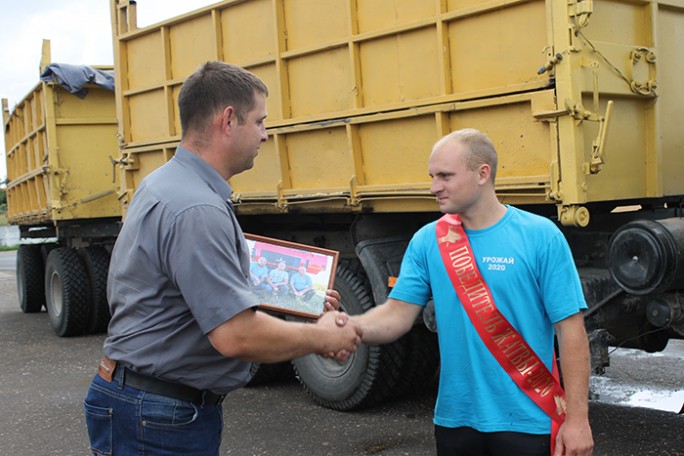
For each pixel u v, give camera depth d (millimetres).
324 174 5398
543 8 4098
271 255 2840
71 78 9352
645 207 4859
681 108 4648
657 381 5984
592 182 4078
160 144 6660
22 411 6027
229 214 2406
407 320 2799
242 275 2357
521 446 2480
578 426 2438
